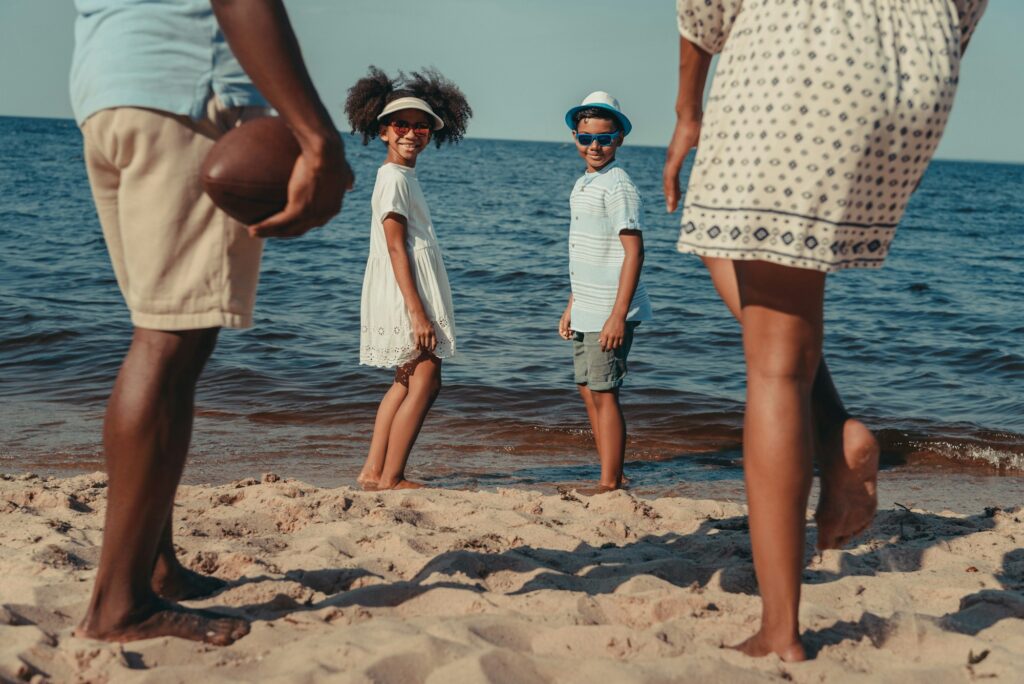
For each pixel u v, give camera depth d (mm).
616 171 5301
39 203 28531
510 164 80062
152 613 2238
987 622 2598
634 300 5340
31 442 6195
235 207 1988
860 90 1909
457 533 3557
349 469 5754
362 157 67125
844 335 11875
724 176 1994
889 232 2037
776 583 2119
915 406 8203
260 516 3768
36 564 2918
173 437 2168
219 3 1898
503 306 13570
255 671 2092
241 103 2123
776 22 1976
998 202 53625
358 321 11789
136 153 2051
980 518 3949
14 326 10328
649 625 2531
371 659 2098
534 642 2297
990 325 12758
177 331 2145
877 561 3309
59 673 2039
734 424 7281
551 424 7109
